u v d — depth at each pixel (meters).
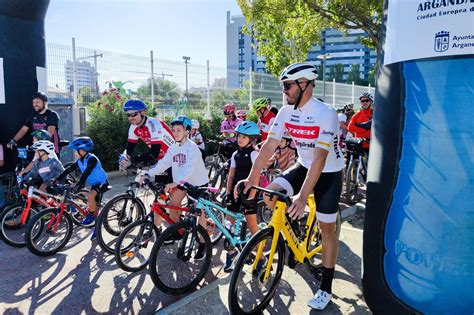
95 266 3.97
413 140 2.35
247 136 4.01
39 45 6.44
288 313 3.06
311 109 3.01
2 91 6.01
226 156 7.72
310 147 3.11
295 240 3.30
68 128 7.34
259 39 20.98
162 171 4.14
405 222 2.42
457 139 2.18
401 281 2.47
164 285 3.30
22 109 6.25
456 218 2.22
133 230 3.82
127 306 3.20
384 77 2.57
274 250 3.01
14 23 6.05
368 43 13.02
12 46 6.05
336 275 3.70
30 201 4.68
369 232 2.70
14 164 6.18
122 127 8.87
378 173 2.62
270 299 3.09
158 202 3.98
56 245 4.40
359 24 11.49
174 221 4.01
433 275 2.32
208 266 3.58
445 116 2.21
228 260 3.86
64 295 3.38
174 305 3.10
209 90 13.13
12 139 5.83
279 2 11.71
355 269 3.83
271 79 16.30
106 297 3.34
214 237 4.63
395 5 2.44
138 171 4.60
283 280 3.61
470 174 2.17
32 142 5.92
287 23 13.28
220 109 13.27
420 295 2.38
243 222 3.91
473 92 2.13
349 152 6.45
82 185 4.68
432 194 2.28
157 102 11.36
